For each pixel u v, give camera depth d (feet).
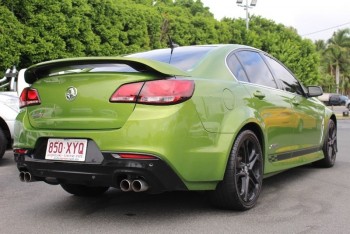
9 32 48.78
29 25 51.75
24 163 12.44
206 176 11.91
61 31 54.24
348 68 223.92
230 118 12.69
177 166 11.11
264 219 12.50
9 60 48.83
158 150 10.82
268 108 14.80
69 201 14.88
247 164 13.50
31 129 12.46
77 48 57.41
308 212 13.26
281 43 125.80
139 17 71.82
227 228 11.68
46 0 52.47
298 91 18.45
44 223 12.38
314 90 18.79
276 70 17.19
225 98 12.77
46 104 12.40
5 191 16.53
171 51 14.57
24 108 13.04
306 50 133.90
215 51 14.06
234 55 14.69
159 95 11.10
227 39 108.99
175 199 14.75
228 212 13.15
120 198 15.10
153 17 77.87
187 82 11.55
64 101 12.03
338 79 223.51
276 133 15.23
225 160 12.30
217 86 12.67
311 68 134.62
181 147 11.17
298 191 16.19
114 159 10.96
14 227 12.05
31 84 13.15
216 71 13.29
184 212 13.19
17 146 12.73
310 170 20.74
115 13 66.80
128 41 70.38
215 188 12.65
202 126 11.74
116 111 11.27
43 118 12.35
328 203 14.39
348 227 11.80
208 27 99.04
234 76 13.93
